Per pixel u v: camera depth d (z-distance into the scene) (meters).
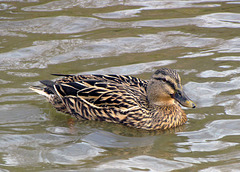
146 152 10.28
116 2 20.95
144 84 12.89
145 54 15.74
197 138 10.87
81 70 14.55
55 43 16.66
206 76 14.04
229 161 9.51
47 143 10.88
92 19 18.77
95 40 16.91
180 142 10.75
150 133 11.59
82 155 10.21
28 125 11.92
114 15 19.23
